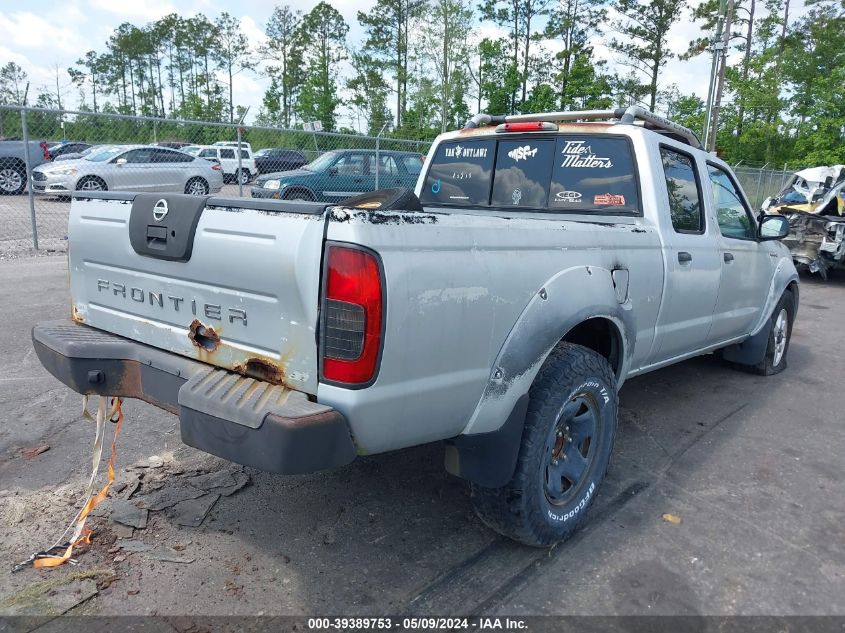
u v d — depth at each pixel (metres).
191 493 3.34
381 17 49.34
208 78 72.56
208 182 15.55
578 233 3.01
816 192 13.02
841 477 3.81
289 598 2.58
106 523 3.04
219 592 2.60
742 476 3.79
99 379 2.82
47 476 3.46
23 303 7.05
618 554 2.95
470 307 2.40
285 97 61.78
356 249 2.06
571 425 3.02
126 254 2.79
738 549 3.02
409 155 13.45
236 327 2.41
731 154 31.05
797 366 6.25
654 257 3.60
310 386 2.21
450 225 2.35
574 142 4.07
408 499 3.38
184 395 2.29
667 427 4.52
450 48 38.56
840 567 2.90
